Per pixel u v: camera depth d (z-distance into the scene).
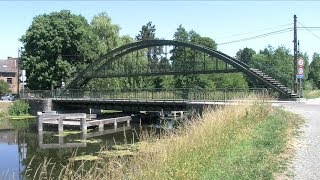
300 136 14.57
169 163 9.52
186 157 10.11
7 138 32.25
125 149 18.62
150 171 8.73
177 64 59.28
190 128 13.48
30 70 65.31
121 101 43.31
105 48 72.75
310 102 34.00
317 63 98.62
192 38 92.81
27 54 65.50
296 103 32.22
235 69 43.69
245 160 10.88
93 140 29.91
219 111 17.27
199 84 62.84
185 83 64.00
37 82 65.50
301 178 9.34
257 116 18.38
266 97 23.20
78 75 60.81
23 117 52.16
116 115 46.94
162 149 10.01
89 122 35.69
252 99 21.14
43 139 31.34
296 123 17.95
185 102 35.66
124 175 8.66
